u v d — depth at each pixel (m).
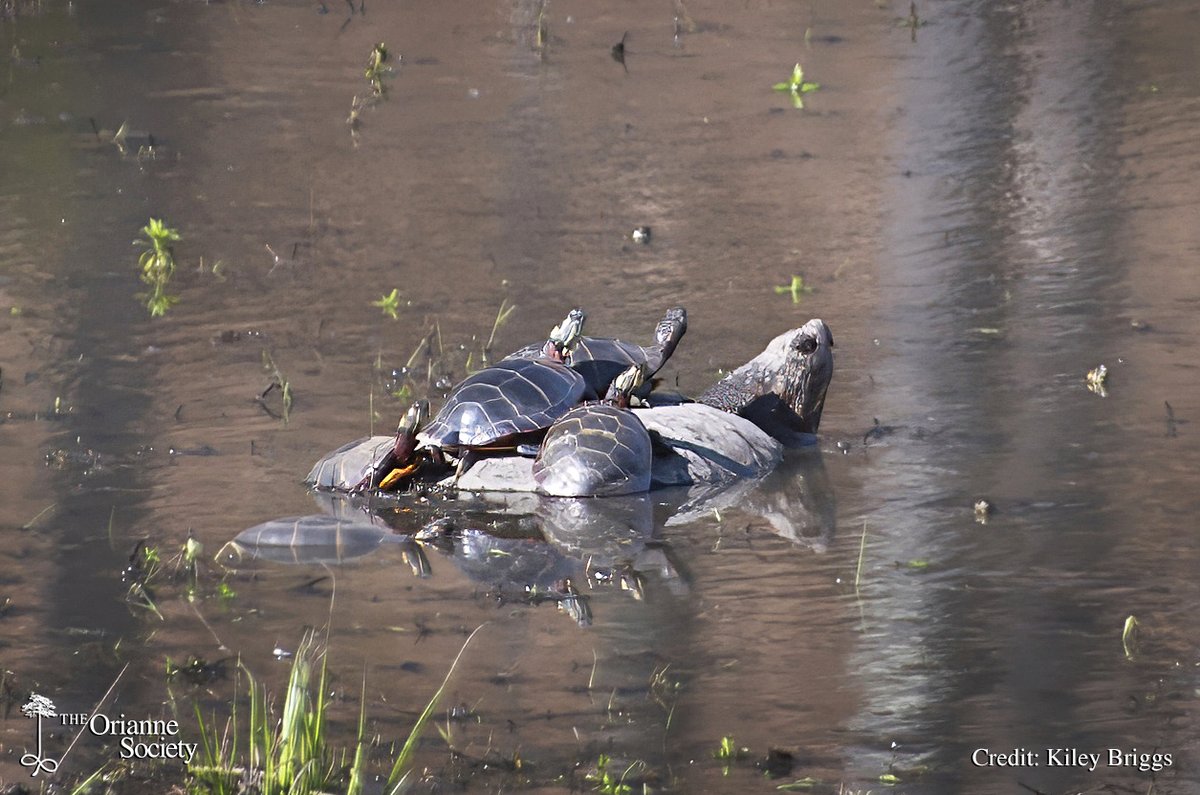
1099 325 27.75
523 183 39.72
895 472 21.80
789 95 48.22
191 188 39.31
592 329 28.61
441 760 14.03
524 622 17.14
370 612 17.42
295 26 59.97
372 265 33.31
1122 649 15.98
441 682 15.65
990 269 31.67
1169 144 40.47
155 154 42.28
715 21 60.34
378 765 13.93
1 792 13.55
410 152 42.72
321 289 31.67
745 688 15.45
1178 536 18.84
